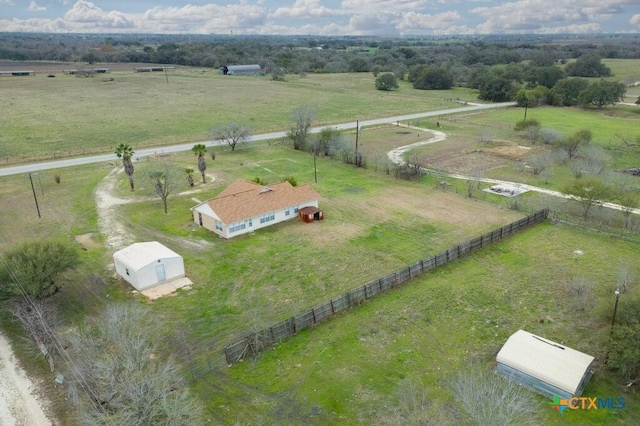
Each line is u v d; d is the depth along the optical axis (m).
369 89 149.00
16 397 22.09
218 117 98.75
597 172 55.78
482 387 20.19
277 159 65.25
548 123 92.12
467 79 158.38
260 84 159.25
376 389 22.52
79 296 30.95
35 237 39.78
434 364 24.30
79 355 23.92
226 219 39.41
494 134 80.38
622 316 24.50
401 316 28.58
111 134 82.56
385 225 42.56
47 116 99.38
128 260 32.28
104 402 19.62
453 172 59.97
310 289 31.75
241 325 27.69
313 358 24.81
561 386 21.45
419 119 96.81
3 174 58.19
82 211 45.88
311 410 21.27
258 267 34.84
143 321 27.78
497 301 30.22
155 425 17.73
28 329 25.88
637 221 42.91
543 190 52.22
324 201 48.88
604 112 105.69
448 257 35.31
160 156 66.94
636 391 22.42
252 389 22.62
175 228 41.84
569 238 39.72
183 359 24.56
